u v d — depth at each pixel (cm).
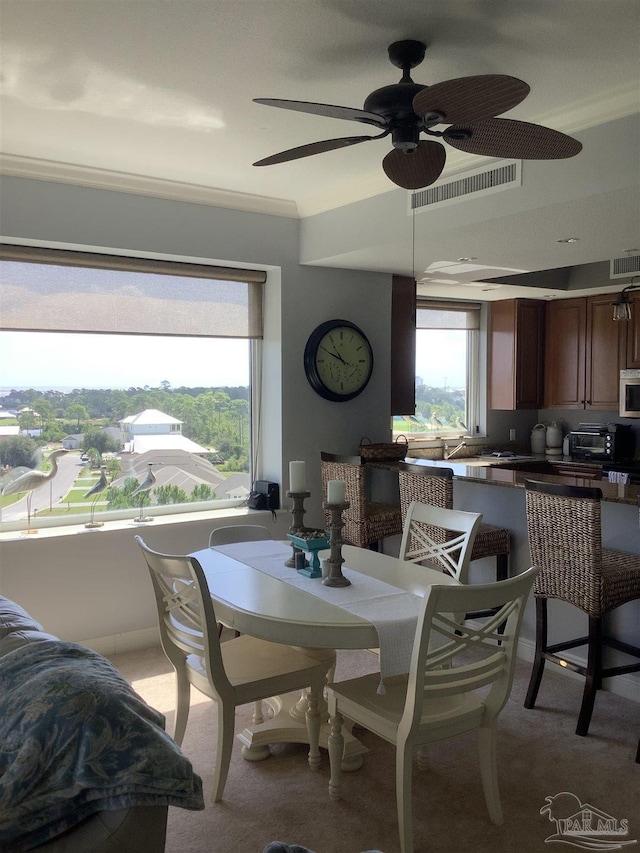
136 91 276
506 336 660
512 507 392
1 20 221
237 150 346
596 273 594
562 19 223
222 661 259
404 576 278
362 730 311
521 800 256
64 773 128
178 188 405
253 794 260
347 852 227
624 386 602
